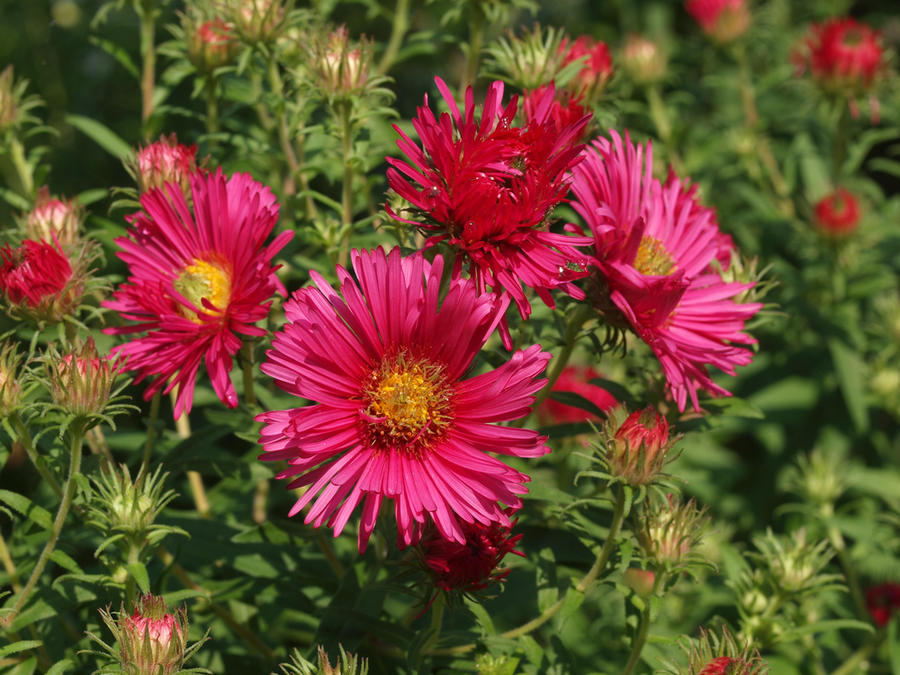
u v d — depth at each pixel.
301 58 0.37
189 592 0.31
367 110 0.34
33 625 0.33
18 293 0.31
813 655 0.38
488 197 0.29
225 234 0.31
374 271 0.29
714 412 0.34
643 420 0.30
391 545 0.32
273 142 0.40
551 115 0.32
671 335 0.32
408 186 0.29
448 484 0.29
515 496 0.29
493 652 0.32
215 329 0.30
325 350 0.29
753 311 0.33
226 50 0.38
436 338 0.30
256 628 0.36
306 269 0.35
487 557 0.29
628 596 0.32
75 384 0.30
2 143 0.38
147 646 0.29
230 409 0.35
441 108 0.35
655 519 0.31
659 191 0.34
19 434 0.31
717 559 0.41
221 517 0.37
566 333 0.33
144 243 0.32
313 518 0.29
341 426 0.29
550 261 0.29
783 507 0.41
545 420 0.41
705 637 0.31
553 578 0.33
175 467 0.34
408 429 0.29
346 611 0.32
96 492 0.31
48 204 0.34
